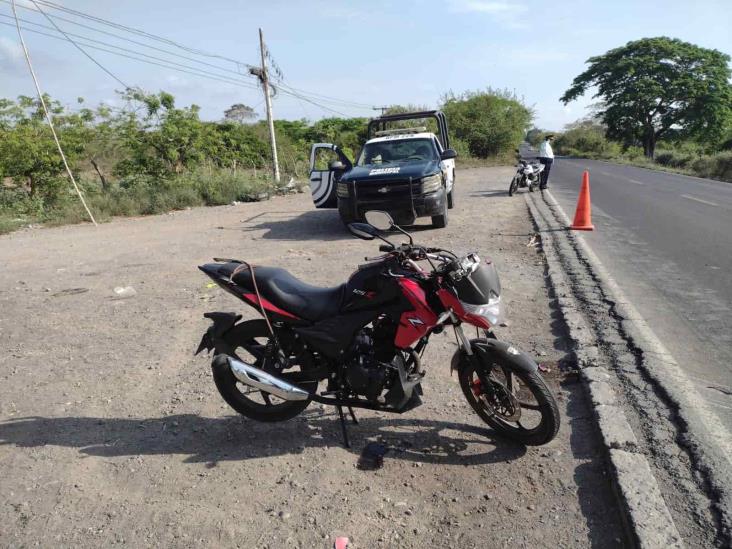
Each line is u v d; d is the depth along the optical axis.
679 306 6.04
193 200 18.02
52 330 6.04
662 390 4.04
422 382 4.44
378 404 3.60
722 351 4.80
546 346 4.95
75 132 19.11
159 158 20.77
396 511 3.00
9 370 5.01
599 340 5.01
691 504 2.84
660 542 2.55
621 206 14.54
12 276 8.68
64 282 8.14
